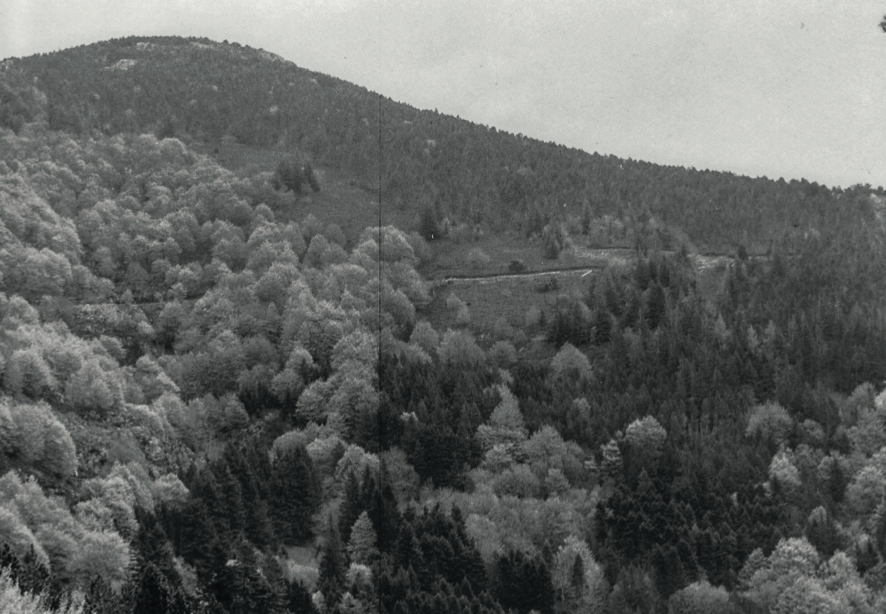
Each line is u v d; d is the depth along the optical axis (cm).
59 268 12550
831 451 9631
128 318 12681
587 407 10800
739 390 10769
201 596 8056
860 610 8131
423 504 9938
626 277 13000
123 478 8838
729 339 11419
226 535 8812
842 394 10450
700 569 8625
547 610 8494
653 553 8769
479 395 11144
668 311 12206
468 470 10412
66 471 8612
